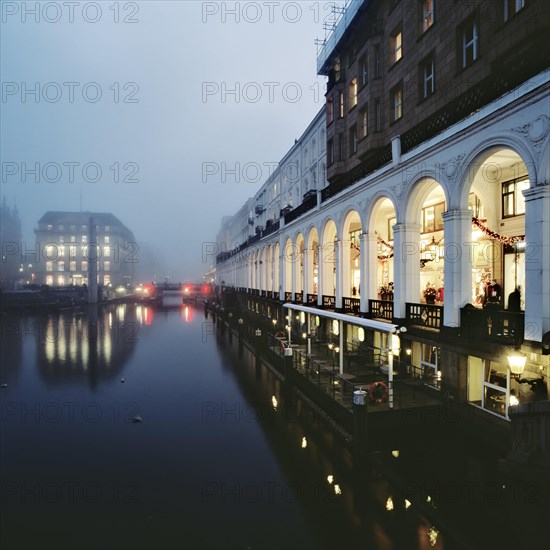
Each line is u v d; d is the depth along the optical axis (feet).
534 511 27.04
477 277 54.65
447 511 28.66
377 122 67.82
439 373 46.80
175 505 32.71
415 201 51.98
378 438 40.88
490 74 41.88
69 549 27.14
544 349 30.55
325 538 27.86
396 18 63.05
